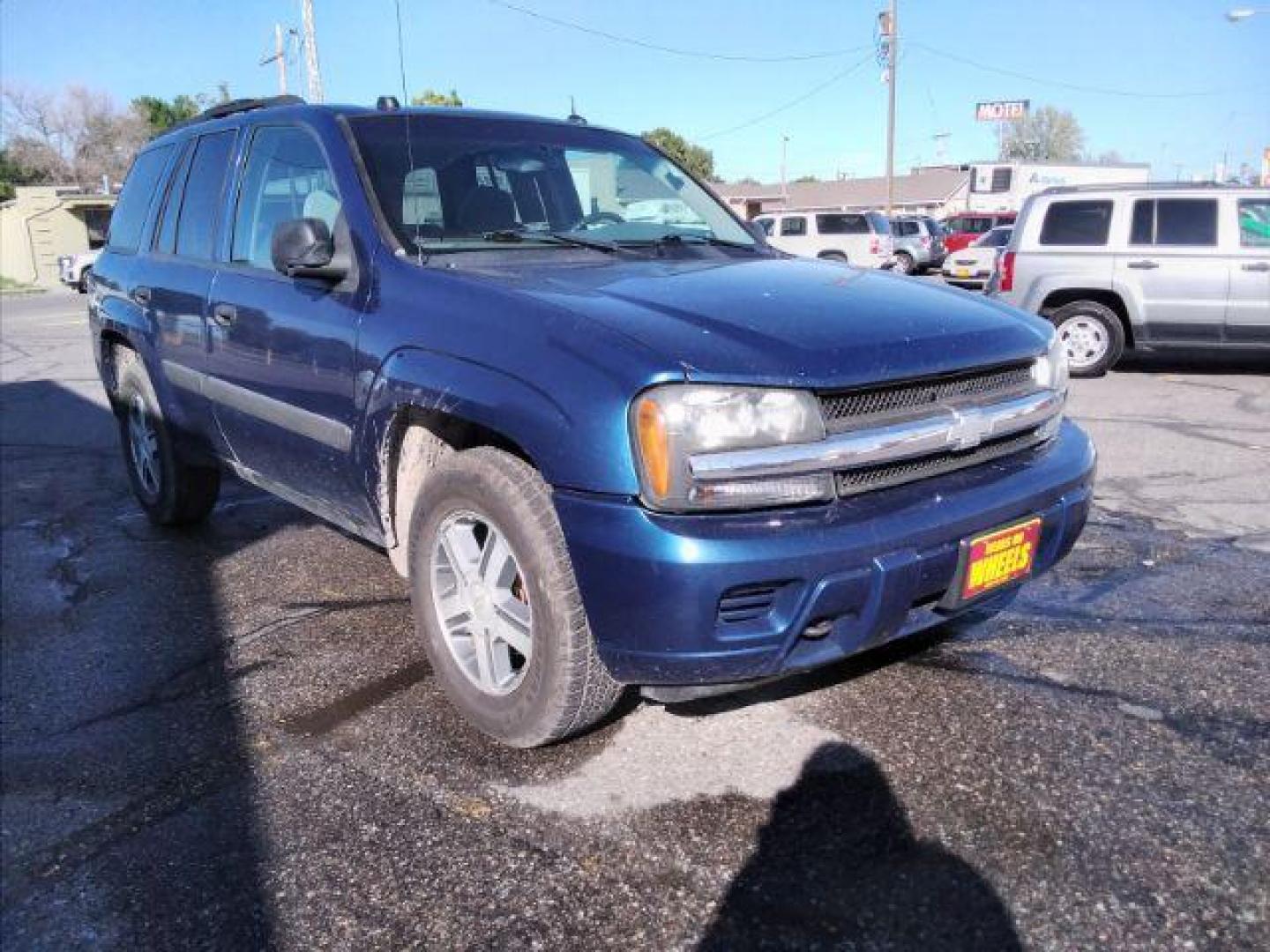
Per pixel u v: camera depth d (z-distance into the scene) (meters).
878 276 3.46
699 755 2.94
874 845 2.52
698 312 2.70
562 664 2.68
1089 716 3.13
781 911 2.30
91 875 2.53
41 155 65.81
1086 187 10.39
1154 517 5.29
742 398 2.41
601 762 2.92
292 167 3.88
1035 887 2.36
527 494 2.69
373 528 3.47
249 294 3.85
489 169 3.79
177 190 4.76
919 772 2.83
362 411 3.21
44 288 35.59
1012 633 3.76
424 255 3.29
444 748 3.03
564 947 2.22
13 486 6.54
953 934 2.22
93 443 7.97
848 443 2.50
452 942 2.25
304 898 2.41
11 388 11.17
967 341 2.84
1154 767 2.84
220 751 3.08
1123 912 2.28
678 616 2.38
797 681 3.36
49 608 4.30
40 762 3.05
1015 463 2.96
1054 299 10.41
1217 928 2.23
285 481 3.97
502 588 2.91
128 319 4.88
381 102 4.05
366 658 3.68
